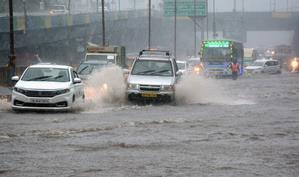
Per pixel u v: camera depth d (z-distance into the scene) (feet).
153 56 154.30
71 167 64.28
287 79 312.09
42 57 392.88
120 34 561.43
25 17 310.65
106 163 66.74
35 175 60.03
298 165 66.28
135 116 118.11
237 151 75.82
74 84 129.29
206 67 316.19
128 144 81.00
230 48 317.22
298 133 94.02
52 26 357.20
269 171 62.80
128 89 145.28
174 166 65.26
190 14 528.63
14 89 123.95
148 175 60.34
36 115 118.32
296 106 145.69
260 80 299.99
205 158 70.44
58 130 95.09
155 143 82.07
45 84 124.47
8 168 63.52
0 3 467.11
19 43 330.75
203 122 108.47
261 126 102.99
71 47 438.81
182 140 85.20
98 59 219.41
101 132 93.20
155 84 144.25
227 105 147.13
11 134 90.07
